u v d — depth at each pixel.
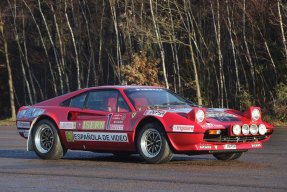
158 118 14.05
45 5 64.56
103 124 15.16
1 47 71.12
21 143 23.64
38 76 80.69
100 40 63.03
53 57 76.12
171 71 61.50
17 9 69.06
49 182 10.97
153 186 10.28
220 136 13.80
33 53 74.50
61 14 63.56
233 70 57.88
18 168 13.61
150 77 45.00
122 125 14.70
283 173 12.17
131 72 44.38
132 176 11.79
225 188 9.96
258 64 50.28
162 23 47.53
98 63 70.81
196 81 47.78
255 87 50.12
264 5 47.34
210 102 55.06
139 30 47.06
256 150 18.83
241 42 50.69
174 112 14.10
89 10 67.50
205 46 53.59
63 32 67.19
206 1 53.72
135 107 14.88
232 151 14.14
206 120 13.88
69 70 72.25
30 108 17.33
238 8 51.75
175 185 10.38
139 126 14.58
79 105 16.11
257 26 49.03
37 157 16.91
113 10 53.47
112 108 15.27
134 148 14.60
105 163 14.74
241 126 14.01
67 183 10.80
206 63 54.16
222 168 13.20
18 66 81.50
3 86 82.88
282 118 42.94
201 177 11.51
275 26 50.47
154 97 15.51
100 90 15.89
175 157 16.36
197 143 13.53
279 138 25.52
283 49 49.38
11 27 71.88
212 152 13.94
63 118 16.06
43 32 71.81
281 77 49.03
